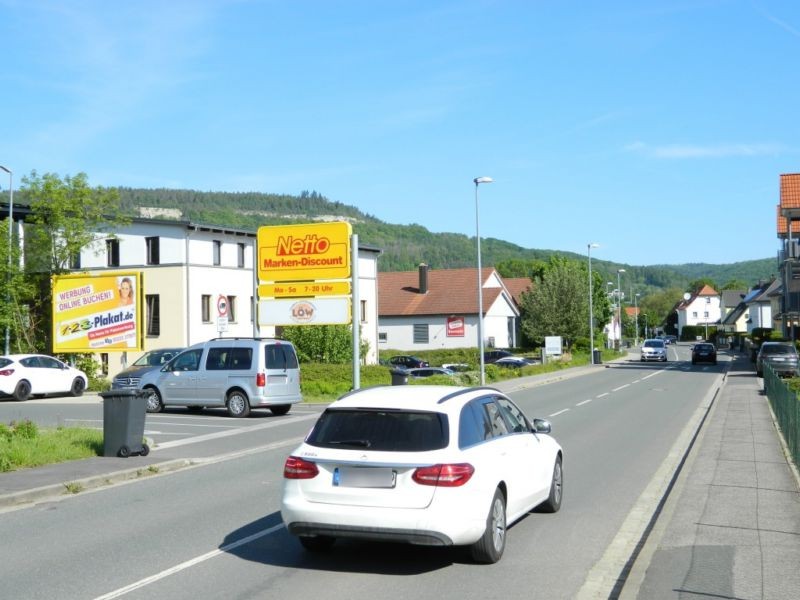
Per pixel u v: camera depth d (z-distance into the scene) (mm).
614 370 53125
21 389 29047
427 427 7547
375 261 56406
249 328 47875
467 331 68812
